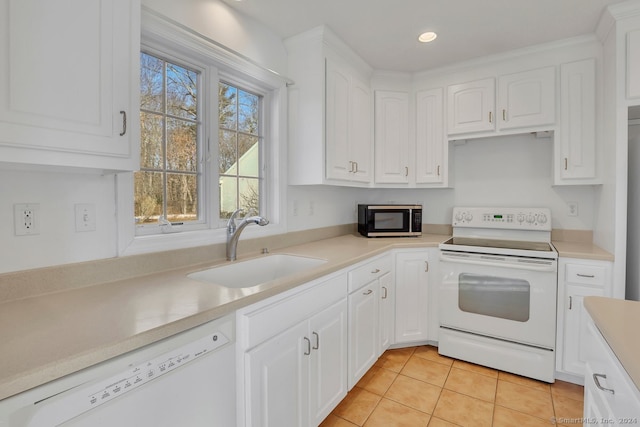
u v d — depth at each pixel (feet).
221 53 5.70
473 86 8.39
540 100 7.59
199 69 5.70
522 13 6.23
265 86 6.96
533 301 6.89
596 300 3.54
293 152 7.38
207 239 5.60
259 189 7.17
